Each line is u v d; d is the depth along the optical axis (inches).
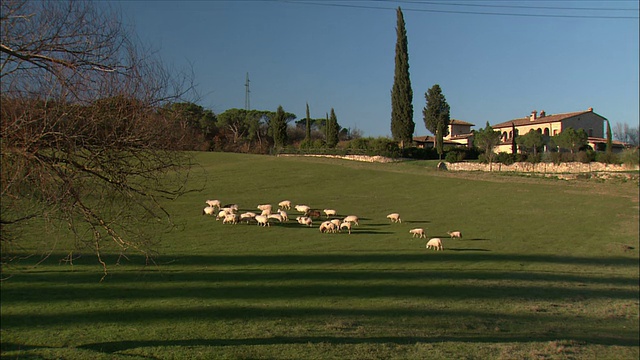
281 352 409.7
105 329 459.2
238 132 4141.2
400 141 3299.7
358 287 676.7
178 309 535.5
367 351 419.2
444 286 711.1
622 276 864.3
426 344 445.7
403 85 3280.0
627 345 492.7
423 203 1706.4
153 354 394.6
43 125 265.0
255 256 843.4
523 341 482.0
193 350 406.3
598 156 2475.4
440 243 1003.3
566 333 534.0
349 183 2092.8
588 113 4067.4
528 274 830.5
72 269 673.6
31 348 399.2
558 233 1261.1
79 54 287.4
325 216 1402.6
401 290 674.2
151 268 713.6
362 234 1141.1
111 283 621.3
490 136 2827.3
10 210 276.4
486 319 568.1
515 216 1502.2
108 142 291.4
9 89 255.6
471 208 1630.2
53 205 279.3
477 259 924.0
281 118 3722.9
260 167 2386.8
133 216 333.1
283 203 1475.1
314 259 844.6
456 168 2748.5
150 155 313.1
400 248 987.3
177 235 1006.4
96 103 283.0
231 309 546.9
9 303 518.3
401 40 3272.6
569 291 735.7
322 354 407.5
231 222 1184.8
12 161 259.9
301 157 3174.2
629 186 2127.2
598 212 1596.9
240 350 410.6
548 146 3553.2
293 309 560.4
